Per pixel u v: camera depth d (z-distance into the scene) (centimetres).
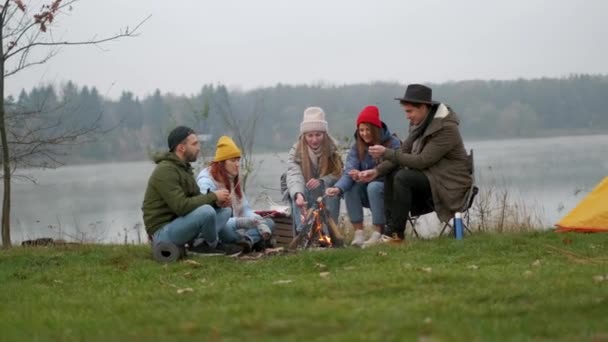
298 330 585
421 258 931
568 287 710
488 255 948
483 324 595
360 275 811
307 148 1115
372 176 1065
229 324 606
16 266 995
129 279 880
